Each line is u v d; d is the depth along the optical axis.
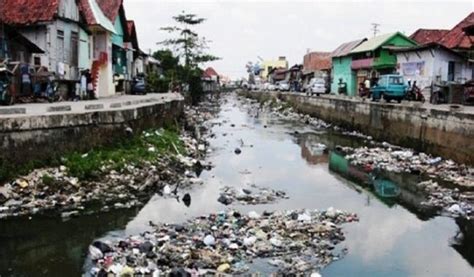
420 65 42.84
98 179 16.69
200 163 22.66
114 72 40.50
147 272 10.34
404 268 11.38
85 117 17.73
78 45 31.77
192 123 39.41
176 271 10.07
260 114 58.53
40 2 27.62
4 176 15.02
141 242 12.08
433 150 25.38
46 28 27.47
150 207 15.50
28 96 24.56
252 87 120.69
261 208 15.95
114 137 19.33
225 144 30.80
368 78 54.09
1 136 15.09
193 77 67.56
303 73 89.94
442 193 18.19
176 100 34.12
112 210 14.87
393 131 30.84
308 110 53.25
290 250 12.05
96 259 11.13
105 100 29.88
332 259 11.70
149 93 49.31
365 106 36.22
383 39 53.31
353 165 24.20
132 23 48.12
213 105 73.69
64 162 16.50
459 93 33.56
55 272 10.61
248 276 10.41
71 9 30.42
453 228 14.36
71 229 13.21
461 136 22.62
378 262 11.66
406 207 16.55
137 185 17.11
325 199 17.48
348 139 34.38
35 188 15.14
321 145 31.06
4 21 26.09
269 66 153.88
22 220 13.73
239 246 12.02
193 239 12.45
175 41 81.19
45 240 12.44
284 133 37.97
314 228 13.66
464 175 20.89
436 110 25.11
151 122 25.27
